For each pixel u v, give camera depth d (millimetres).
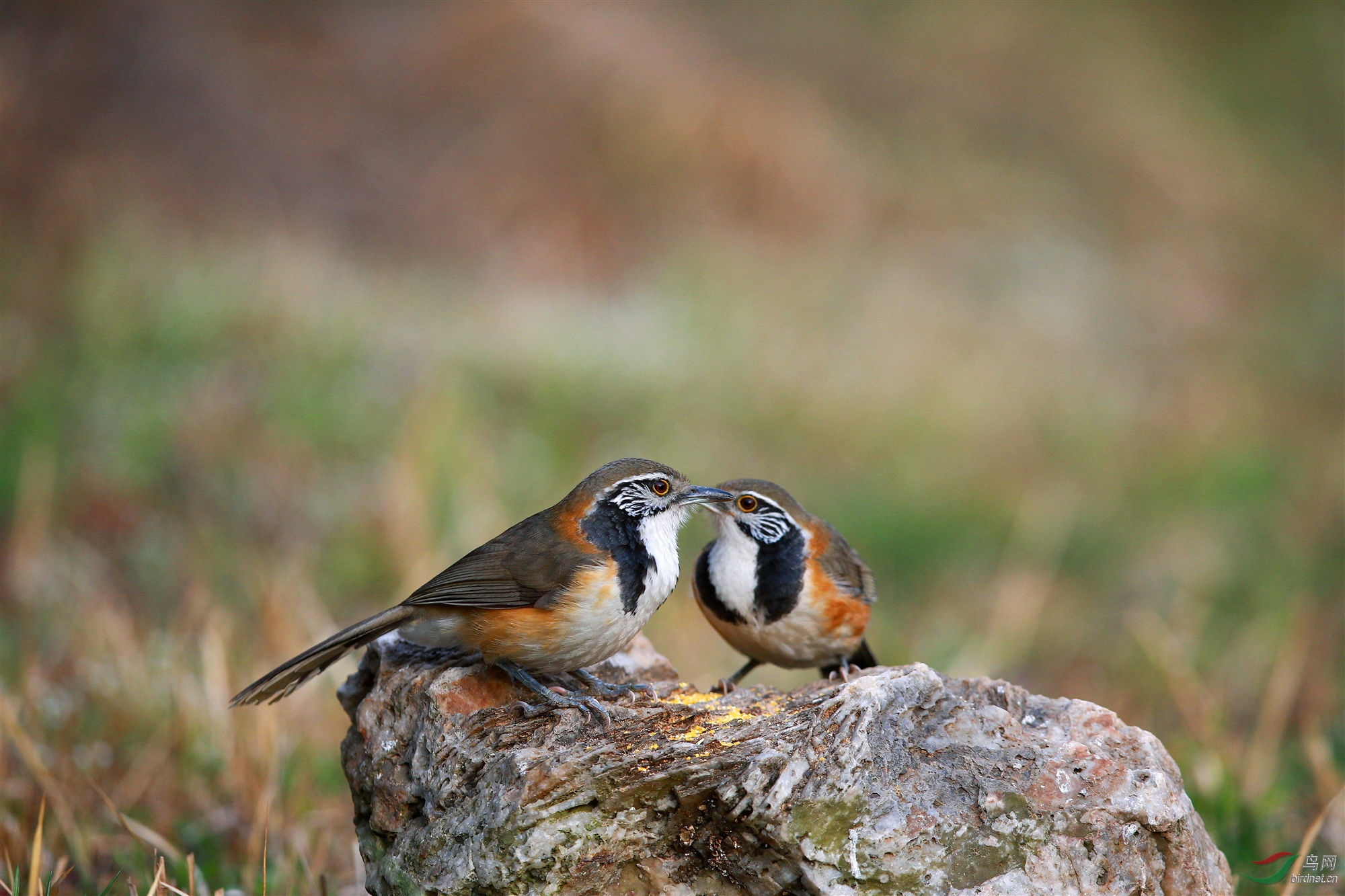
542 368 16641
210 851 7539
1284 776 9461
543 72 24344
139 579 11898
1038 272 24328
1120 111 31484
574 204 22422
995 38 32594
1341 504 17609
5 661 9781
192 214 19734
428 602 6211
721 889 5414
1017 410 18625
